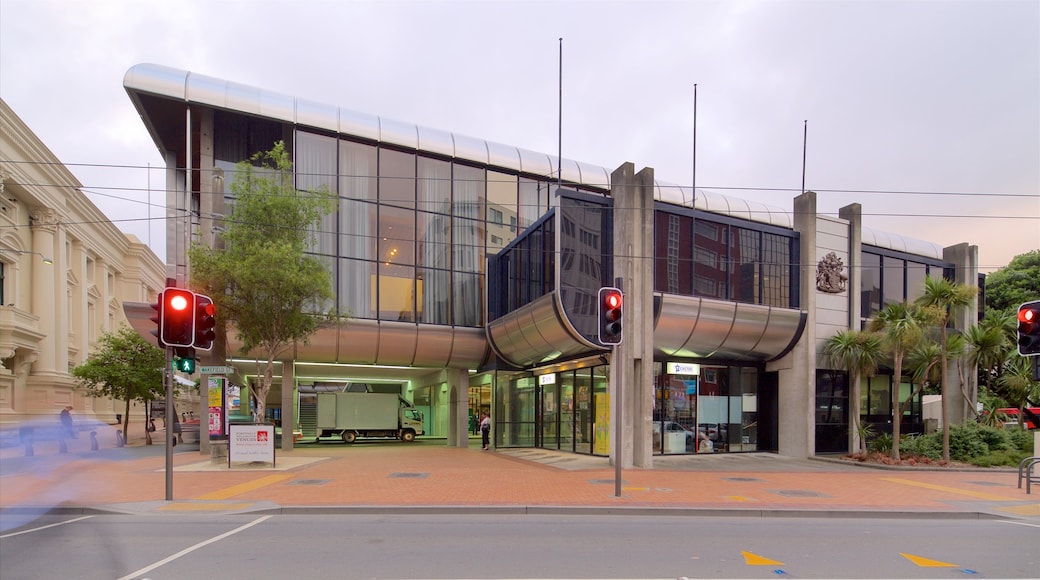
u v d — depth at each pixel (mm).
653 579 6957
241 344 23812
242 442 17828
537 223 21672
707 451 22703
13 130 29391
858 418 22891
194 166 23750
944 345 20391
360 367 28891
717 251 21641
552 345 21672
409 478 15602
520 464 19422
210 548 8297
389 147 26000
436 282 26500
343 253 24672
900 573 7422
